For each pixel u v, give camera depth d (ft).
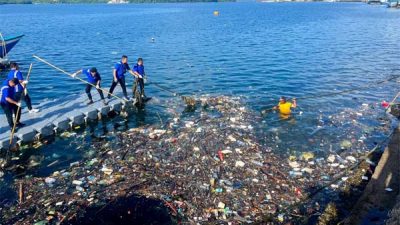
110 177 42.34
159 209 36.01
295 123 59.67
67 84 90.33
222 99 73.15
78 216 35.04
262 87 83.05
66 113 60.64
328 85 84.38
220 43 156.76
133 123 61.62
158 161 46.11
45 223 33.91
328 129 57.21
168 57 122.72
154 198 37.81
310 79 90.07
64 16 384.06
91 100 66.03
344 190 39.29
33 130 53.67
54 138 55.31
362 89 80.59
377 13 363.35
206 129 56.34
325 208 36.04
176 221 34.22
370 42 151.94
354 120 61.11
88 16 384.68
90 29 230.48
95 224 33.99
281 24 255.50
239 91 79.97
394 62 109.81
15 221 34.37
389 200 35.22
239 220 34.35
